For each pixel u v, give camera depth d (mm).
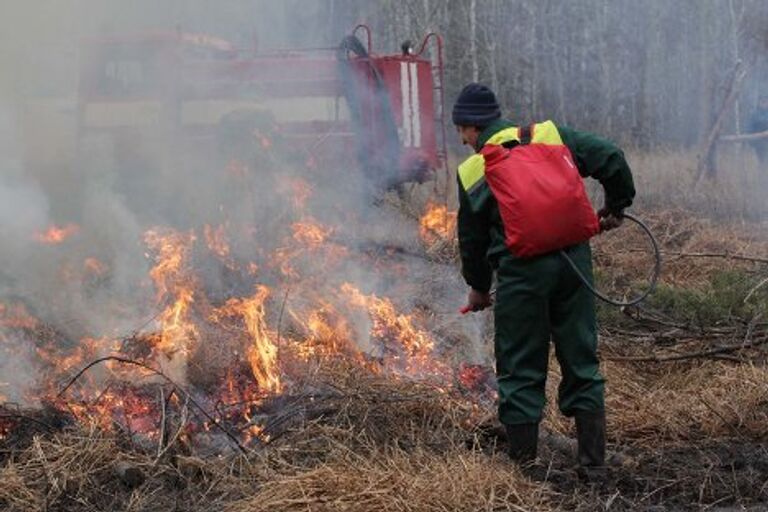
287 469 4523
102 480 4508
